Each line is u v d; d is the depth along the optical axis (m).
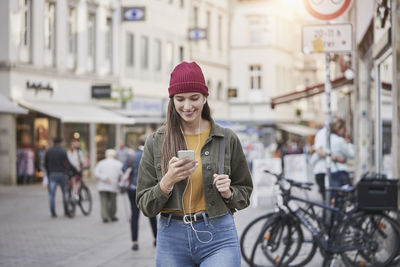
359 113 15.73
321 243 8.69
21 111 24.80
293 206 8.84
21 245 11.77
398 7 9.13
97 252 10.84
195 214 4.28
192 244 4.29
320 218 8.78
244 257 8.92
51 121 31.33
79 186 16.95
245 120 58.09
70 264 9.72
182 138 4.29
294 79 65.81
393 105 9.34
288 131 61.97
